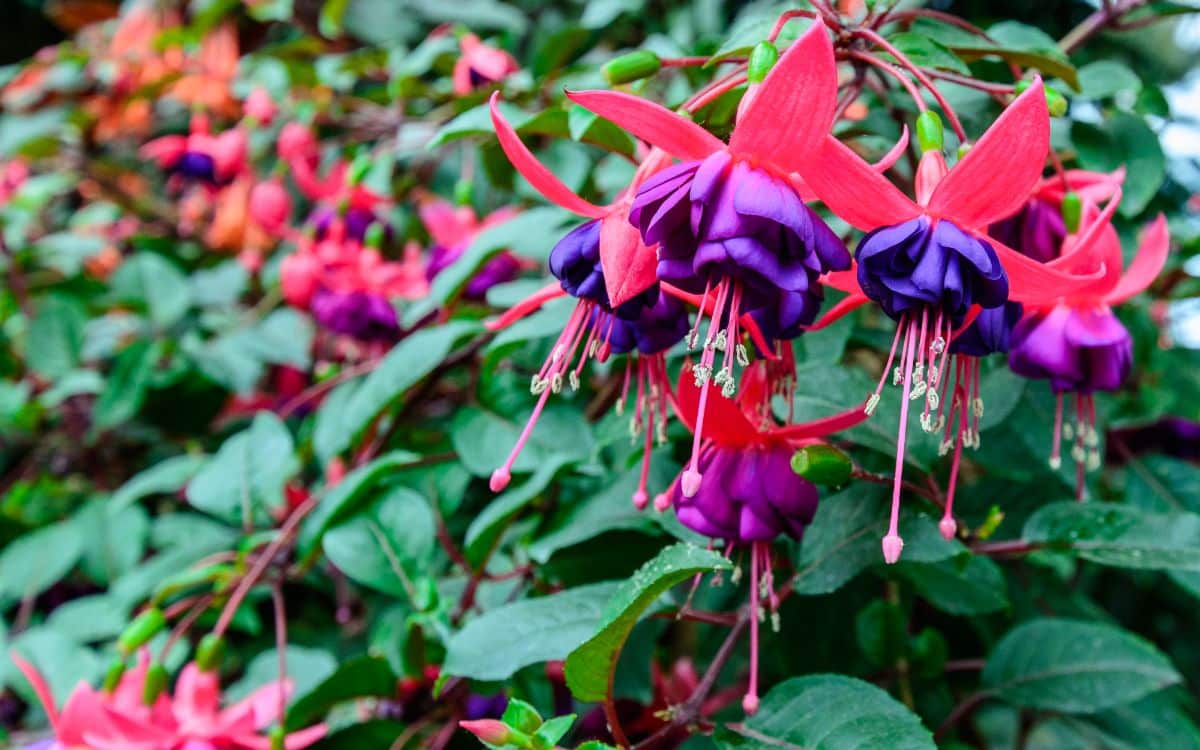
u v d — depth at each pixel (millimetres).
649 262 328
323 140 799
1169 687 533
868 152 451
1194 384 625
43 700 415
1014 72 435
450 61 700
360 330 573
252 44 983
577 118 417
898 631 454
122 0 1193
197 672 432
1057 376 372
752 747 354
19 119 991
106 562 612
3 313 921
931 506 394
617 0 659
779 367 362
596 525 415
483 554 437
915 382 321
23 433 810
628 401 493
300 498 577
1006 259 319
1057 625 440
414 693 448
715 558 330
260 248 870
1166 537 385
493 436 460
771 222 316
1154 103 460
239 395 766
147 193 1104
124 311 811
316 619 666
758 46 326
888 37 386
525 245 468
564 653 364
